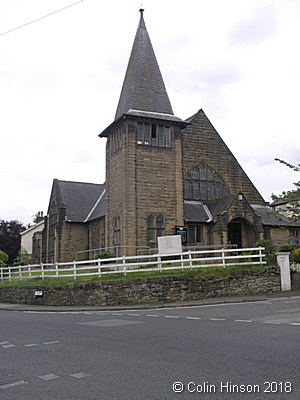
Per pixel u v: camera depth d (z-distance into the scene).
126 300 21.94
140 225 31.89
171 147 34.28
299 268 26.31
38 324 14.77
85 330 12.52
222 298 22.09
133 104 33.72
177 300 22.03
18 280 31.28
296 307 16.44
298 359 7.65
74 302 23.23
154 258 31.64
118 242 33.09
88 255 43.31
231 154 40.19
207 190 38.38
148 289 21.88
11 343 10.71
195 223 34.81
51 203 47.38
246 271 23.66
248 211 34.09
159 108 34.75
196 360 7.82
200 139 38.88
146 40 36.91
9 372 7.59
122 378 6.83
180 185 33.88
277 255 24.94
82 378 6.95
